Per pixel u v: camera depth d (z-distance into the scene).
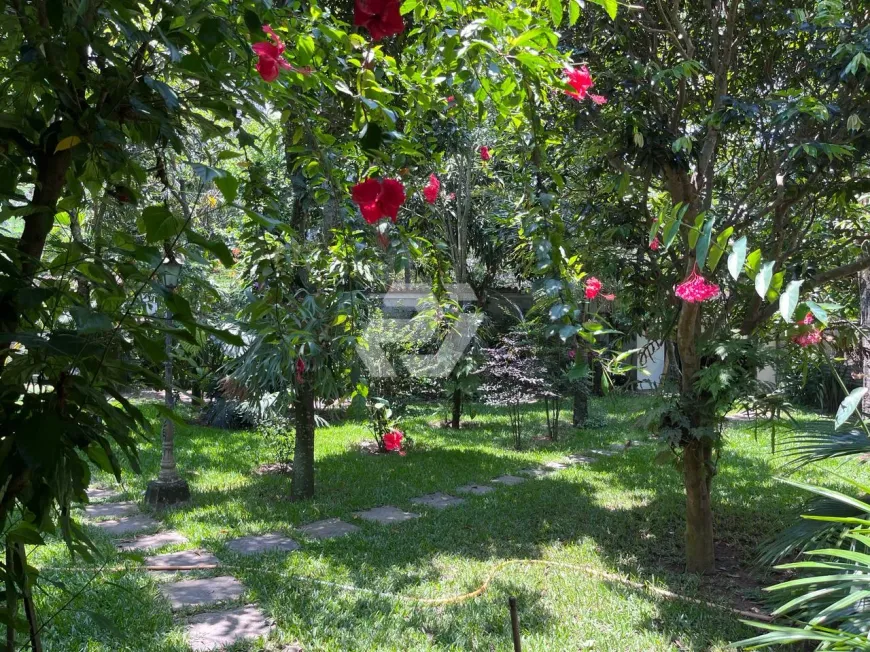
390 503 5.82
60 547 4.07
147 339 0.91
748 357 3.75
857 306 5.66
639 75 3.74
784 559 4.36
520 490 6.19
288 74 1.70
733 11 3.88
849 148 3.41
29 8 1.05
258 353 5.59
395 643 3.16
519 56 1.81
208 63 1.25
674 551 4.61
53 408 0.84
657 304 4.63
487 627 3.37
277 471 6.95
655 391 4.50
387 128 1.74
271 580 3.91
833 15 3.51
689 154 3.80
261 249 2.46
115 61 1.05
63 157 1.04
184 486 5.69
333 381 4.61
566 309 1.88
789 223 4.61
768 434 8.80
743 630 3.35
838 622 2.50
